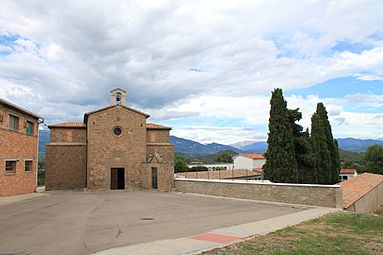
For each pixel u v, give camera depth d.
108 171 33.12
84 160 36.09
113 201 20.42
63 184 35.28
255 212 14.62
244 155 78.25
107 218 12.84
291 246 7.93
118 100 34.88
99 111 33.44
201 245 7.95
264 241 8.48
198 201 20.06
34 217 13.07
